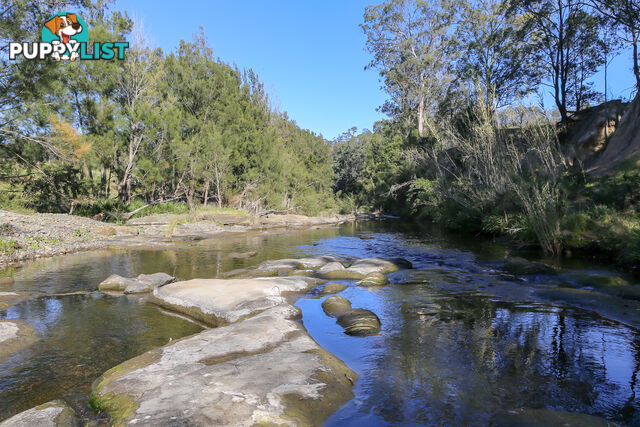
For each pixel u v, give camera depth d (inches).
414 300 255.6
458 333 191.6
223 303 228.5
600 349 169.0
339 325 207.0
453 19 1396.4
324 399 121.8
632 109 700.7
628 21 810.8
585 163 807.1
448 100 1182.3
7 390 139.0
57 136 627.8
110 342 186.5
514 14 1066.1
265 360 145.6
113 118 764.0
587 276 291.0
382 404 123.1
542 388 134.0
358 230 827.4
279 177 1110.4
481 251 478.6
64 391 138.0
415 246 546.3
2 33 532.4
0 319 218.2
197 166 901.2
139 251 498.6
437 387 135.0
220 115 1056.2
